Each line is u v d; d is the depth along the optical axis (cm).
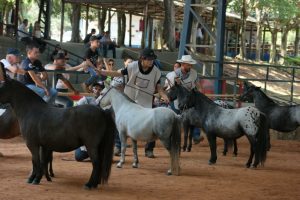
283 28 5759
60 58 1509
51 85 1569
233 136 1268
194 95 1306
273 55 5412
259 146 1250
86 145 944
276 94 3241
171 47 3769
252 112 1242
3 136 1232
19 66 1362
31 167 1154
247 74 3922
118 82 1352
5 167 1148
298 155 1568
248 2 5106
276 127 1609
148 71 1230
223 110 1281
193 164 1297
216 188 1020
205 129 1300
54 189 952
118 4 3578
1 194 902
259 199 945
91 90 1397
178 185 1033
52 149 973
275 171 1250
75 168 1162
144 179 1077
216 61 2048
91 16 5544
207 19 4719
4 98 984
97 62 1516
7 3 3747
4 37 2856
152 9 4003
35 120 965
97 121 938
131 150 1458
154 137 1148
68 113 952
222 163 1329
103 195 920
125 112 1181
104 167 952
